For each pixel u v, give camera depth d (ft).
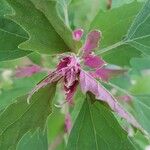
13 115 1.05
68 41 1.05
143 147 1.48
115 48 1.29
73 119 1.30
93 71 1.11
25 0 1.01
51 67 1.39
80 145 1.11
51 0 1.01
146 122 1.39
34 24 1.04
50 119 1.47
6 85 1.49
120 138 1.07
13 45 1.14
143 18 1.17
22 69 1.43
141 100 1.41
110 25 1.22
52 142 1.52
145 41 1.19
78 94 1.15
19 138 1.07
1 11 1.12
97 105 1.06
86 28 1.28
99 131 1.09
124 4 1.20
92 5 1.57
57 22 1.03
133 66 1.44
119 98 1.45
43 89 1.03
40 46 1.05
